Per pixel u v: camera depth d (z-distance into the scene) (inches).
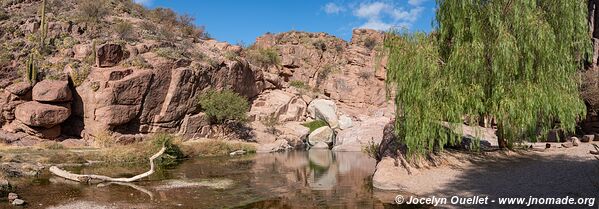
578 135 1101.1
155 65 1462.8
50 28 1461.6
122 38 1553.9
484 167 700.7
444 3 700.0
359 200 581.9
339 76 2442.2
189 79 1545.3
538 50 635.5
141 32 1668.3
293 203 575.5
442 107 642.8
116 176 831.1
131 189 679.7
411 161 706.8
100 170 917.2
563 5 640.4
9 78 1239.5
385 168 701.9
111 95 1309.1
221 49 2003.0
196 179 796.6
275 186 718.5
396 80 678.5
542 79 645.3
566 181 558.6
